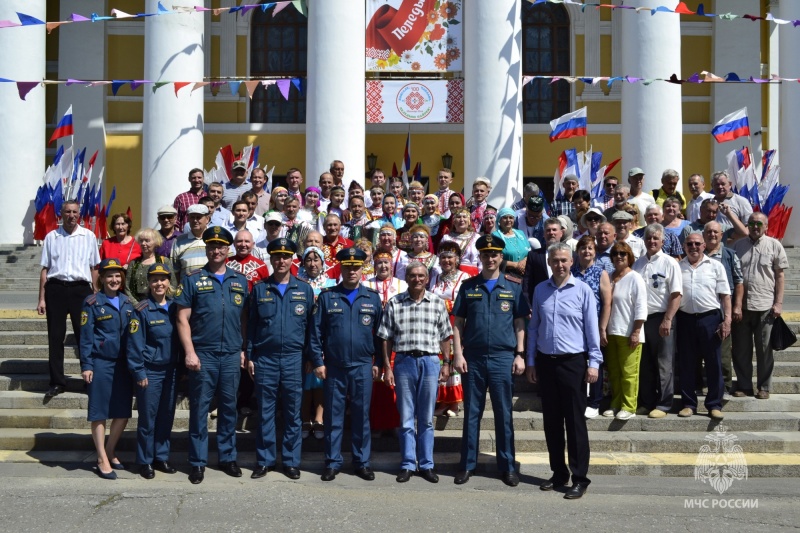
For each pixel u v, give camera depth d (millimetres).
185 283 8344
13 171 17234
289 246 8453
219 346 8289
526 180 20812
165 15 16078
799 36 17234
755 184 16031
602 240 9797
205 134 20500
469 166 15727
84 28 20359
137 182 20391
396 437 9180
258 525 6750
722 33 20922
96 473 8312
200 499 7445
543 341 8156
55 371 9922
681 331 9742
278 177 20531
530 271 9555
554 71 20953
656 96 16281
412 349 8328
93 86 20312
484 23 15594
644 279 9781
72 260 10016
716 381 9578
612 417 9516
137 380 8195
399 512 7152
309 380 9062
